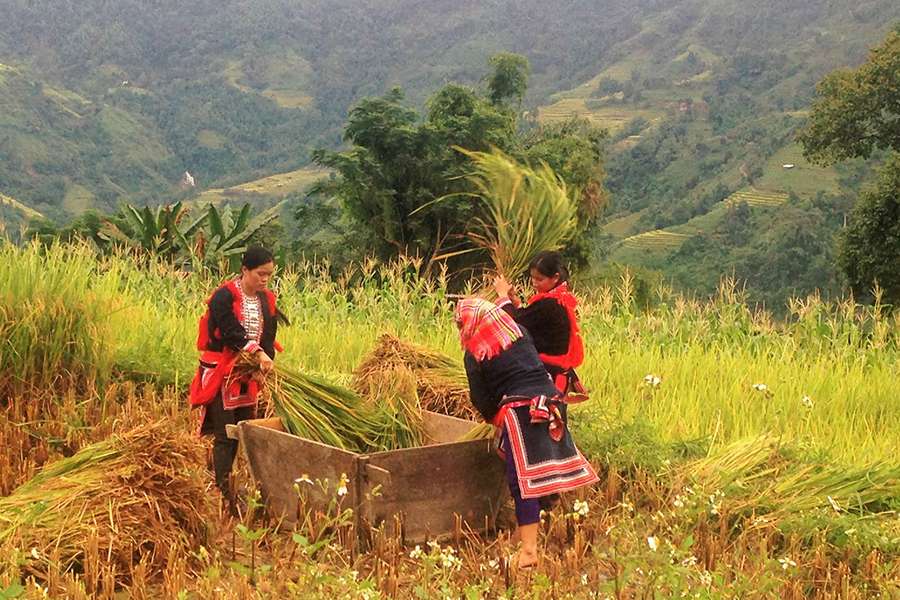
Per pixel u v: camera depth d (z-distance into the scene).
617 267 39.09
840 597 5.53
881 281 34.94
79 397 8.55
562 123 47.38
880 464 7.32
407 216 37.25
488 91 45.62
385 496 6.04
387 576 5.45
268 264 6.68
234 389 6.69
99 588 5.24
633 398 9.60
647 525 6.45
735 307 14.24
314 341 12.41
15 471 6.82
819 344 12.96
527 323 6.65
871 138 38.97
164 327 10.88
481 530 6.43
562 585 5.51
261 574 5.31
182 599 4.66
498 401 5.91
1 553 5.16
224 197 195.88
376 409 6.91
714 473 7.00
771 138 144.75
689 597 5.05
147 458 5.77
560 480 5.71
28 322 8.30
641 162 154.75
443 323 13.66
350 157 37.03
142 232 21.72
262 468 6.49
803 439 8.16
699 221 119.06
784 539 6.26
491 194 6.91
